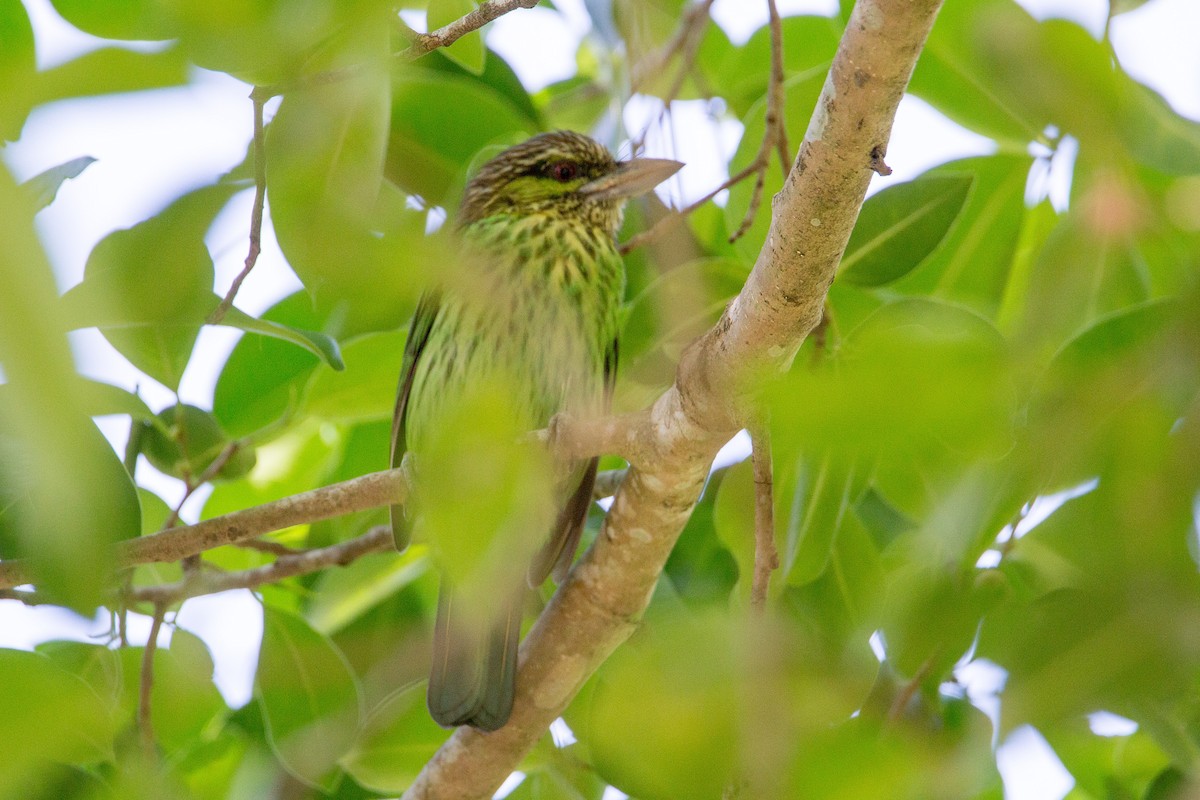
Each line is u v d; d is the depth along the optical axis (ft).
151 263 8.68
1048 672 8.93
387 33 10.22
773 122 22.82
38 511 5.55
